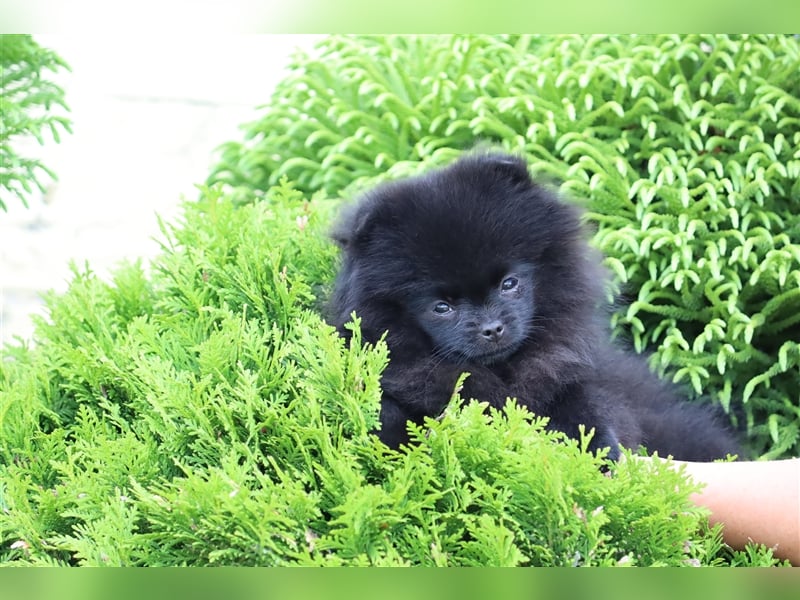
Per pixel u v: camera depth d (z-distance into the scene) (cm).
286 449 76
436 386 84
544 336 86
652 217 96
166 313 87
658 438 90
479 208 84
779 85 100
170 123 182
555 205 87
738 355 95
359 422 76
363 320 84
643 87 101
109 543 74
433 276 83
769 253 94
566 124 101
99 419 83
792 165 96
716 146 100
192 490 73
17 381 85
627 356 95
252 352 78
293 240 89
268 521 72
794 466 80
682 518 73
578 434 84
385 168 105
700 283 96
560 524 73
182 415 77
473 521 73
